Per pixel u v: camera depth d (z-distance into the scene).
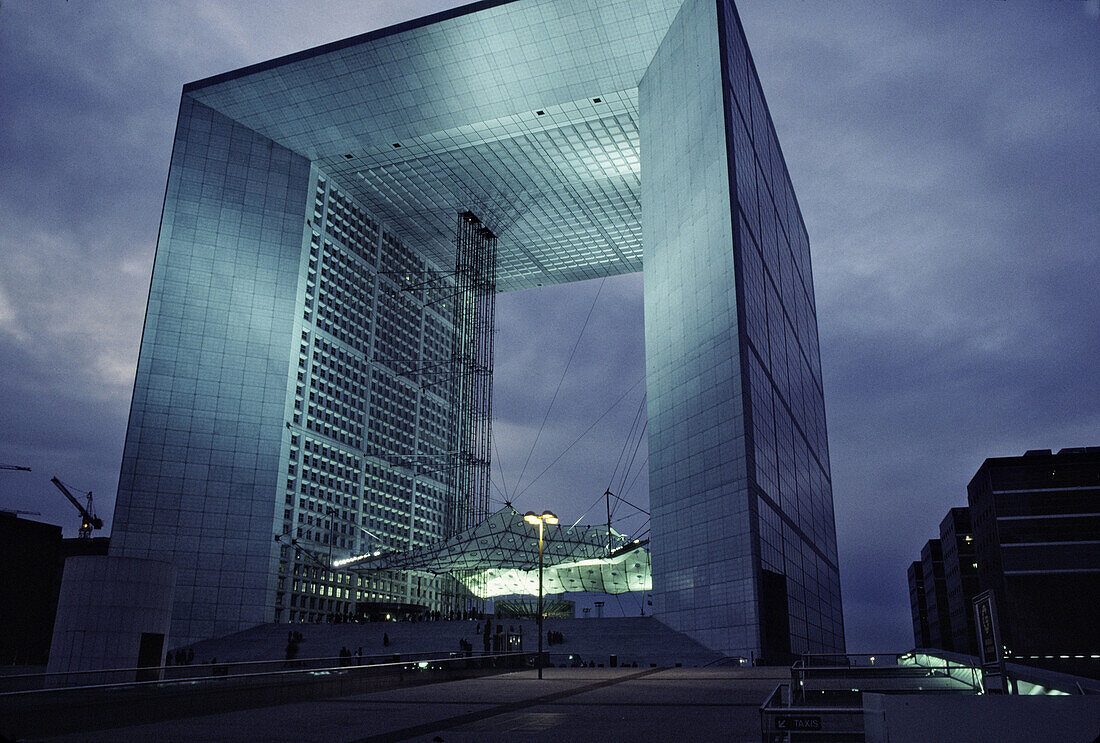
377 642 69.56
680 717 18.62
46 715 17.00
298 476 99.06
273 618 90.31
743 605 64.06
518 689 28.31
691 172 80.25
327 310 109.38
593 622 70.69
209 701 21.23
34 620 90.44
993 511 108.69
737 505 66.88
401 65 95.75
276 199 101.06
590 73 92.38
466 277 123.62
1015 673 14.49
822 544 105.12
